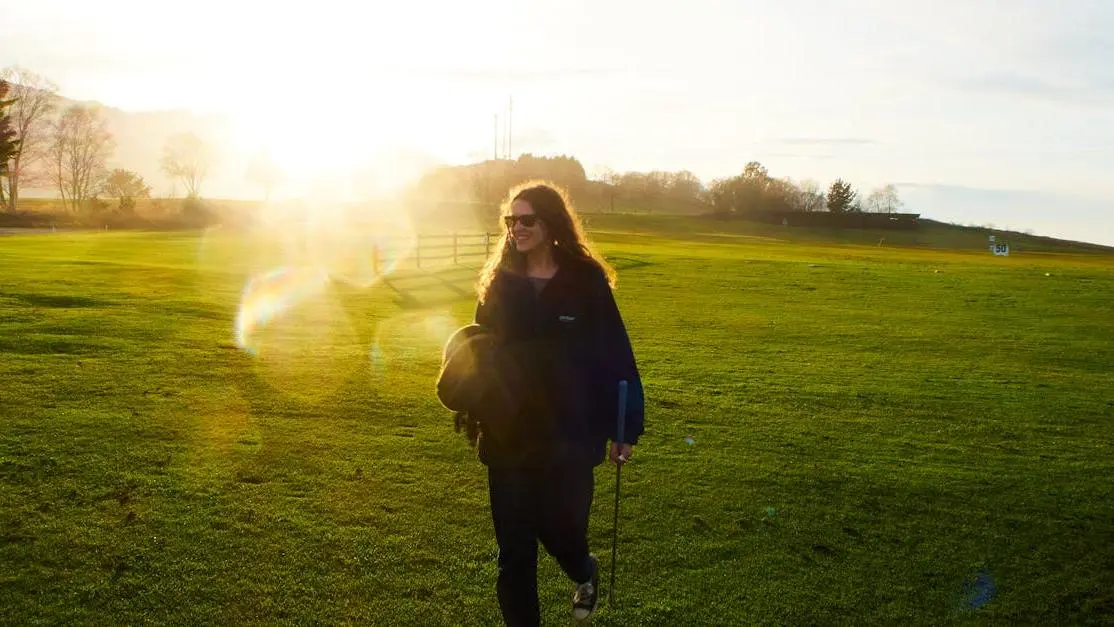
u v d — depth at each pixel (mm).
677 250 44188
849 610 4254
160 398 8000
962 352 14094
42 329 11289
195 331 12180
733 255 40875
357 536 4875
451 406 3758
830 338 15102
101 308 13648
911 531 5422
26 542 4559
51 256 24641
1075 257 71062
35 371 8820
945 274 29406
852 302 21234
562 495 3752
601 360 3855
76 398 7777
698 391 9820
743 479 6340
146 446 6410
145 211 92625
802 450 7320
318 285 20609
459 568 4512
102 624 3771
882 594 4457
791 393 9961
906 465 6996
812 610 4234
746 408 8992
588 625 3975
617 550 4871
